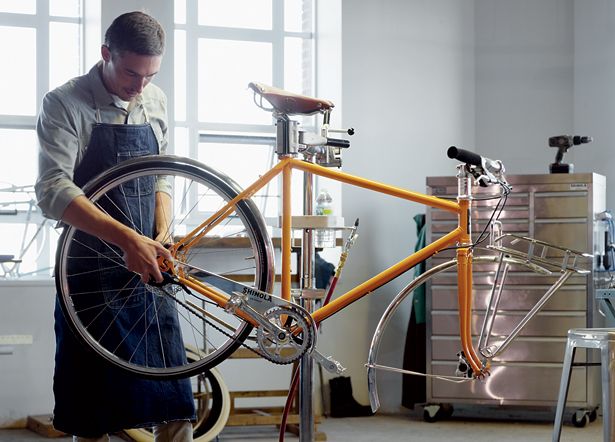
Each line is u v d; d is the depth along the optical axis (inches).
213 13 264.1
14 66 251.8
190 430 127.2
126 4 239.0
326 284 241.1
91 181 117.1
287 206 120.9
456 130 265.3
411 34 262.7
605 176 257.6
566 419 242.1
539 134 267.0
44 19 253.1
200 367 119.9
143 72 117.7
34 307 228.2
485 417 246.4
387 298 255.4
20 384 227.0
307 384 125.0
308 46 269.4
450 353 236.4
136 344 122.2
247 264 239.1
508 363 233.0
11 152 250.7
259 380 241.8
